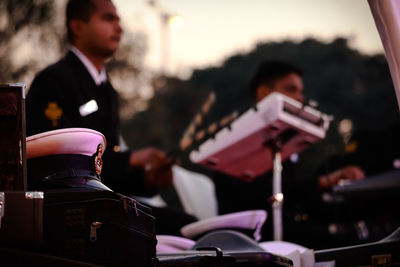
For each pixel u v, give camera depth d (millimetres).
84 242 2311
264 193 5859
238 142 4371
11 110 2512
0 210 2193
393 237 3301
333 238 5836
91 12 4801
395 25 3162
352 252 3271
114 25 4867
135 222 2514
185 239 3904
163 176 4996
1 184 2469
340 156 6742
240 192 5902
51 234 2277
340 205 5840
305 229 5871
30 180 2607
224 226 3994
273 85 6426
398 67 3182
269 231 5684
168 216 5105
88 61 4770
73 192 2330
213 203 6430
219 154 4496
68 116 4508
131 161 4750
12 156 2496
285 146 4484
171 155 5023
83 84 4656
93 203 2340
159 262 2686
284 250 3797
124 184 4812
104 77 4863
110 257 2344
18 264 2172
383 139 6742
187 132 5055
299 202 6137
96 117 4691
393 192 5512
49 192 2312
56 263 2225
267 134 4316
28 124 4258
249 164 4641
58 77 4480
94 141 2701
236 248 2936
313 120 4402
